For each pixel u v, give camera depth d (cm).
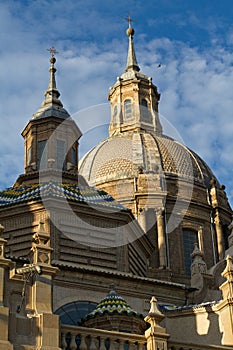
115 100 8219
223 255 7038
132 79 8250
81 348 3002
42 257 3158
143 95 8219
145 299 4553
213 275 5034
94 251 4722
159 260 6656
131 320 3662
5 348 2842
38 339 2936
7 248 4678
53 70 6506
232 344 3550
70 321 4175
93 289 4366
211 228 7200
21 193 4966
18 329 2942
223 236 7206
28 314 3006
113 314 3650
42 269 3109
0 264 3023
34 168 5744
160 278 6378
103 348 3022
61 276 4309
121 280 4494
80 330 3033
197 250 5425
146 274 5394
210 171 7712
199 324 3838
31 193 4903
